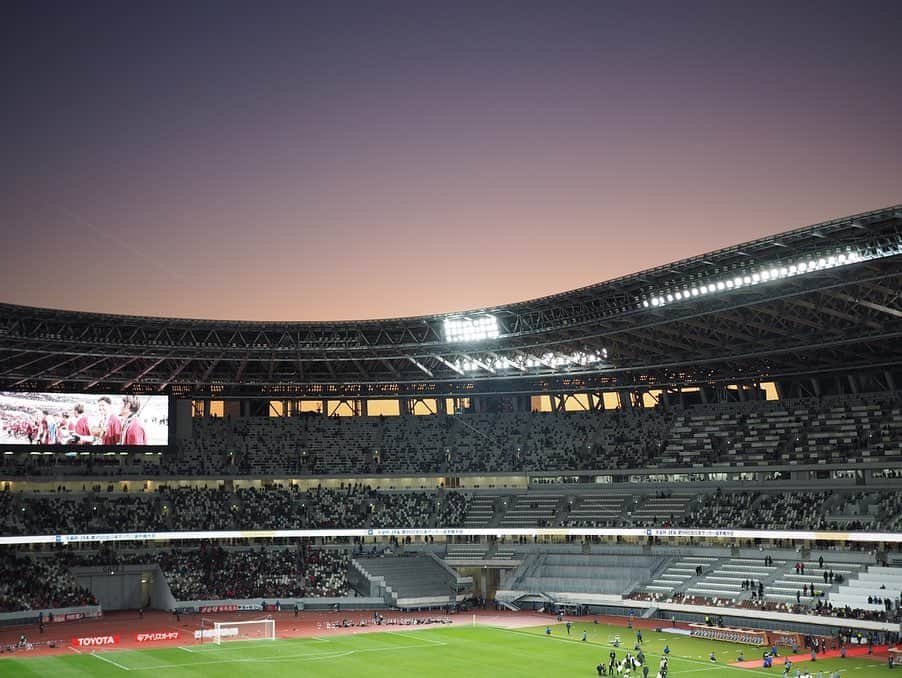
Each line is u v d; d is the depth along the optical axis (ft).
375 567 421.18
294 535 425.28
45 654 286.05
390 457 469.98
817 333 342.03
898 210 248.73
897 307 311.47
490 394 477.77
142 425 429.79
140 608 407.85
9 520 393.91
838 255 273.95
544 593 396.37
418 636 325.83
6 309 346.74
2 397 400.67
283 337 411.75
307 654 286.87
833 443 382.01
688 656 279.08
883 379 402.11
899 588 308.81
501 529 424.46
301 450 469.57
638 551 400.06
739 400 445.37
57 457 427.33
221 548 429.38
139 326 384.27
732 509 382.63
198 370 438.81
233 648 298.97
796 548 356.18
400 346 407.64
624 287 339.16
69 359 402.93
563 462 447.83
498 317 389.60
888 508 343.05
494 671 257.75
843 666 258.78
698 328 369.09
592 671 257.14
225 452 458.09
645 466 422.82
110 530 405.18
